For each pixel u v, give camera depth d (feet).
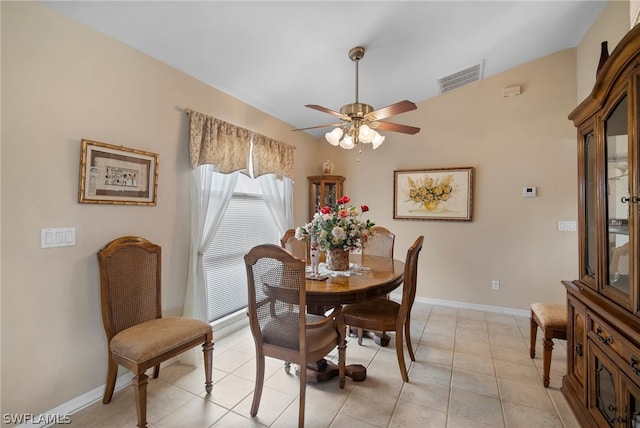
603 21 8.84
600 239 5.49
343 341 7.06
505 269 12.21
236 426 5.86
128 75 7.17
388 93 12.25
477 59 10.62
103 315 6.41
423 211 13.46
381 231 11.80
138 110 7.39
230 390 7.05
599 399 5.34
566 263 11.34
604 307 5.08
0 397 5.29
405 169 13.85
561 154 11.37
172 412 6.24
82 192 6.27
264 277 5.91
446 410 6.36
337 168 15.39
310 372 7.41
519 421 6.04
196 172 8.77
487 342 9.62
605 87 5.15
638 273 4.28
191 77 8.80
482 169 12.51
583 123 6.36
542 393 6.95
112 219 6.91
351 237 8.14
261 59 8.66
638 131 4.25
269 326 6.03
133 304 6.91
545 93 11.53
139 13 6.36
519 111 11.91
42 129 5.71
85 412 6.18
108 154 6.74
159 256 7.48
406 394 6.91
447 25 8.38
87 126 6.39
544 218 11.62
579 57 10.75
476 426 5.90
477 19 8.31
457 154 12.92
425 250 13.51
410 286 7.82
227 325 10.37
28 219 5.56
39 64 5.65
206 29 7.16
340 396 6.83
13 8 5.32
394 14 7.58
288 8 6.84
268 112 12.10
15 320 5.44
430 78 11.48
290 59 8.87
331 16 7.27
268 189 12.02
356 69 9.02
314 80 10.32
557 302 11.48
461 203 12.79
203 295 8.93
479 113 12.53
